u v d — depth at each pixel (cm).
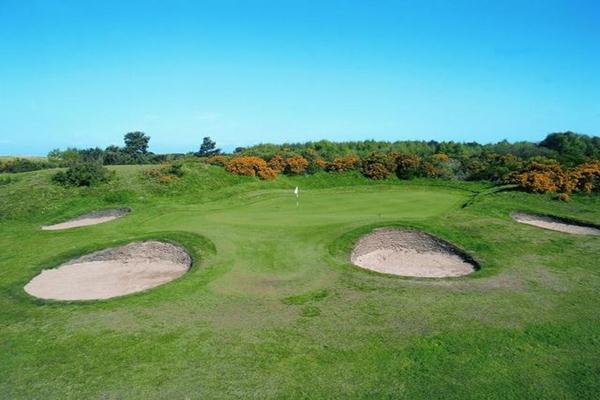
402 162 5406
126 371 1388
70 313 1789
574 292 1919
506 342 1509
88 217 3534
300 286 1995
